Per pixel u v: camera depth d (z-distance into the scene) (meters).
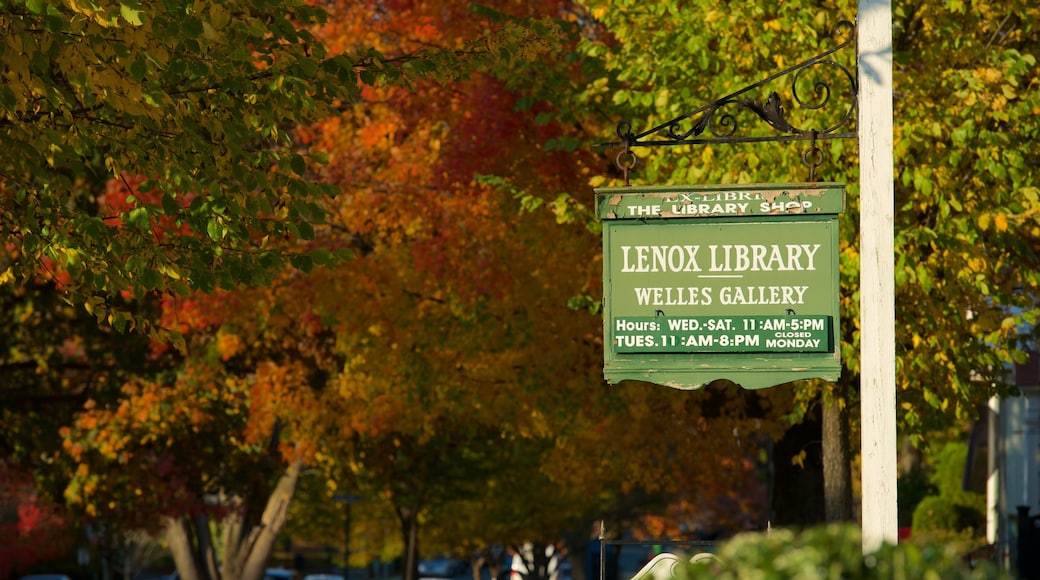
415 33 22.84
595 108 20.06
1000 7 17.83
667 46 17.80
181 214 13.44
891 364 13.00
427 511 50.19
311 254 13.90
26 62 11.82
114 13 11.64
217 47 12.88
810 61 13.62
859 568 6.52
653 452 26.69
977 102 16.47
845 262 16.62
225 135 13.13
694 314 12.72
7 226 13.59
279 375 29.16
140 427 31.03
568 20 23.06
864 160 13.23
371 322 24.67
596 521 55.56
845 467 18.58
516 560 60.03
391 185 23.98
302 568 94.44
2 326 30.86
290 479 38.69
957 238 16.69
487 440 41.88
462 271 23.06
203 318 25.62
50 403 32.31
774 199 12.66
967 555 31.31
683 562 6.94
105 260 13.17
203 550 41.00
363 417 29.03
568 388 23.36
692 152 17.64
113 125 13.35
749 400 23.41
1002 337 17.59
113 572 68.94
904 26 18.12
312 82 13.70
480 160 21.31
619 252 12.81
